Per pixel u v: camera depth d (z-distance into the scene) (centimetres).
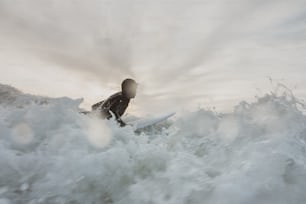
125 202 195
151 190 195
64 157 224
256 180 171
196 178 193
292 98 255
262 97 268
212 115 285
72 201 197
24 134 254
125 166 217
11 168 212
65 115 281
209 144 250
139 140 276
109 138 264
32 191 200
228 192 167
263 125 243
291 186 168
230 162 209
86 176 206
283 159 183
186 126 286
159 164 220
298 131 228
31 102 320
